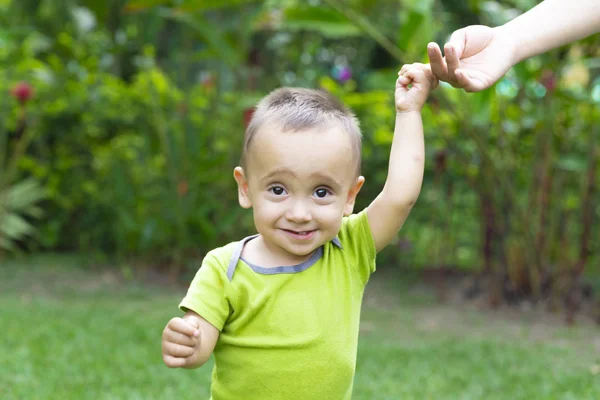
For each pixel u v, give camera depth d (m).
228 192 6.43
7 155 7.25
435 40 5.74
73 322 4.51
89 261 6.81
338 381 1.66
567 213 5.34
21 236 7.30
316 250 1.71
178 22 6.59
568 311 5.03
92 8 6.87
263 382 1.64
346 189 1.65
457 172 5.79
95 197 7.11
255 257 1.70
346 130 1.64
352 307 1.71
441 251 5.85
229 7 6.09
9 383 3.20
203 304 1.64
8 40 6.38
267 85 7.32
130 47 6.84
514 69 4.64
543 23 1.68
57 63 6.83
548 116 4.93
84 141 7.20
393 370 3.66
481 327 4.80
